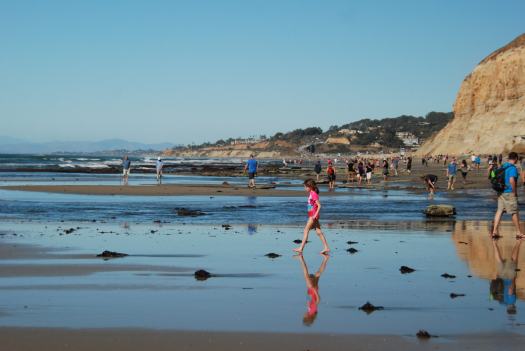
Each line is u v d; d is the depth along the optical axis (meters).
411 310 7.39
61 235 14.62
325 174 66.62
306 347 5.93
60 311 7.24
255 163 36.34
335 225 17.28
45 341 6.05
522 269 10.27
